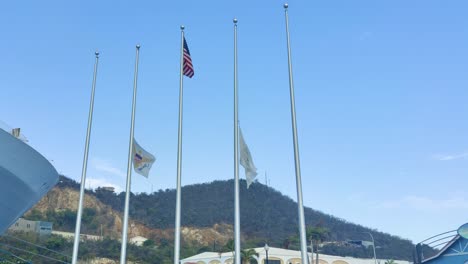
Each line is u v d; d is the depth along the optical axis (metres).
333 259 92.31
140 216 153.12
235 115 24.62
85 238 105.81
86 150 28.30
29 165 26.64
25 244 81.44
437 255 30.69
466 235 29.09
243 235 154.88
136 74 29.11
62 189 141.75
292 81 24.45
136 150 27.62
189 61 27.39
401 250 158.12
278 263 88.56
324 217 195.50
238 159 23.78
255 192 198.38
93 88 29.84
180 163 25.08
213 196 187.88
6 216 28.12
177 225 23.75
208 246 129.38
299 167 22.66
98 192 158.50
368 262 95.31
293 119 23.66
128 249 102.81
